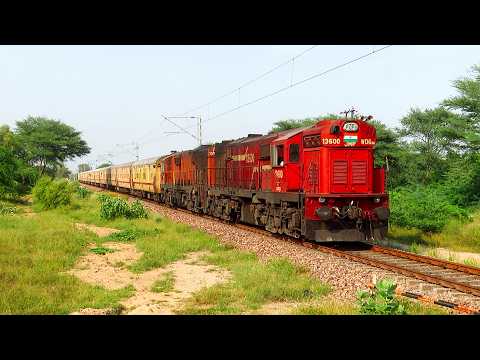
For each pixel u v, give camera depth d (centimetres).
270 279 1138
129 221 2520
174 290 1147
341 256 1491
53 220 2388
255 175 2086
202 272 1344
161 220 2617
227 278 1248
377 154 4122
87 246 1770
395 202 2419
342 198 1570
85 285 1160
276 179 1833
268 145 1923
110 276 1302
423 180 4100
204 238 1889
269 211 1938
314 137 1625
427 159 4250
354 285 1106
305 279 1153
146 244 1767
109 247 1766
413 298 991
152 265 1435
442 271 1254
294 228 1689
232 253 1566
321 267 1280
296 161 1728
